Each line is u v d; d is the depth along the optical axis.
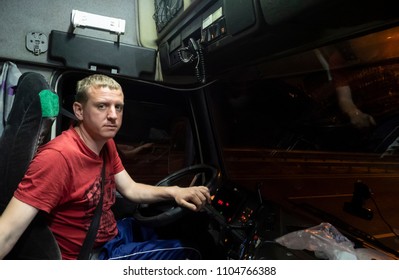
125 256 1.38
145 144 2.40
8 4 1.94
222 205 1.81
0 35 1.92
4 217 1.10
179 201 1.52
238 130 2.36
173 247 1.44
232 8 1.48
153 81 2.32
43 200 1.16
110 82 1.39
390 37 1.44
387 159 1.78
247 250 1.46
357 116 1.81
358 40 1.51
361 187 1.58
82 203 1.36
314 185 1.90
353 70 1.73
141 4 2.30
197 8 1.79
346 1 1.06
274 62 2.01
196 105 2.49
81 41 2.07
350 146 1.89
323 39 1.51
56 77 2.04
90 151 1.38
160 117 2.45
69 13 2.08
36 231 1.17
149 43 2.32
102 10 2.19
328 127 1.98
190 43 1.84
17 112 1.17
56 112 1.22
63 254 1.36
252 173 2.18
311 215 1.64
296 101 2.09
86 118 1.37
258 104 2.28
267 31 1.39
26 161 1.15
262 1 1.30
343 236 1.39
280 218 1.70
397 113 1.72
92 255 1.44
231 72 2.22
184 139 2.54
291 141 2.15
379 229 1.45
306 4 1.12
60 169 1.23
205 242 1.69
